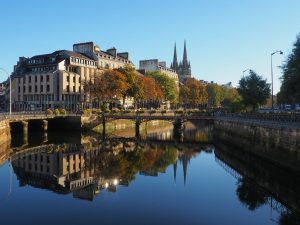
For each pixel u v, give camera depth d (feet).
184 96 539.29
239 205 82.79
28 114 231.50
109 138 234.79
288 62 148.56
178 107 517.55
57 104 348.18
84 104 368.89
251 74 250.16
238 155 161.38
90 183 104.01
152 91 388.78
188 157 157.38
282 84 153.38
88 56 400.88
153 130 310.86
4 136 181.47
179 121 284.00
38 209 79.36
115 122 301.22
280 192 94.17
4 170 120.67
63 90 349.41
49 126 270.46
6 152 159.74
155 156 159.94
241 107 289.53
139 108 425.69
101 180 108.06
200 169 127.24
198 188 98.89
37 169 123.44
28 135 231.71
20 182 103.96
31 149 170.91
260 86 245.65
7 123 190.29
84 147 183.83
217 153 170.71
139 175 116.16
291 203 84.07
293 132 105.19
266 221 72.28
